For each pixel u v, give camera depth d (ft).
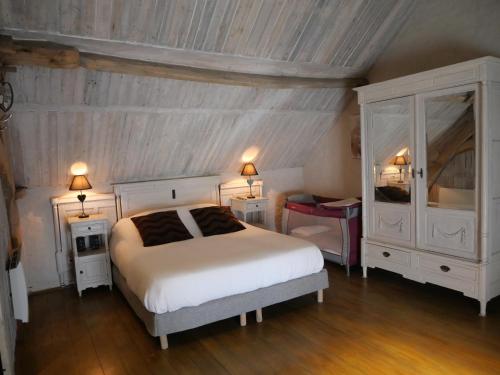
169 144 13.12
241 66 11.35
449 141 9.95
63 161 11.90
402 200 11.34
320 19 10.84
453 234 10.03
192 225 12.83
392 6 11.59
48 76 9.41
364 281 12.28
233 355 8.13
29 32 8.19
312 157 17.26
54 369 7.85
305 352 8.13
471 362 7.49
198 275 8.67
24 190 11.67
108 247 12.53
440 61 11.66
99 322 9.96
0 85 8.33
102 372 7.70
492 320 9.17
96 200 12.92
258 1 9.50
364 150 12.27
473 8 10.73
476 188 9.37
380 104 11.69
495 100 9.25
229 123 13.48
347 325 9.26
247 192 16.12
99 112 10.96
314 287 10.39
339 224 13.10
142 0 8.38
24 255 12.15
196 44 9.90
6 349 6.83
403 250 11.22
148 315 8.48
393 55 13.03
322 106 14.70
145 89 10.87
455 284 9.95
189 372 7.57
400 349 8.07
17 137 10.55
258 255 9.77
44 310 10.84
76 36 8.61
